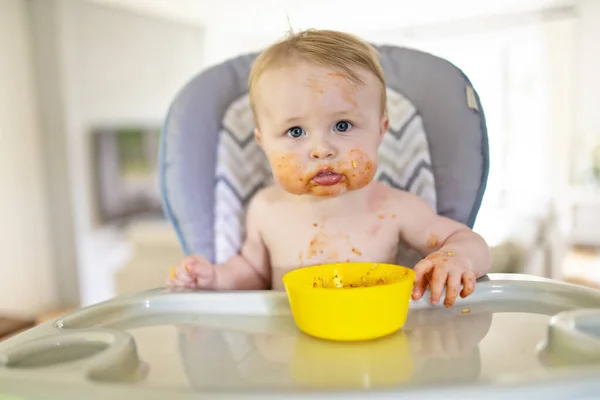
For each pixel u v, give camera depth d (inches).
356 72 27.3
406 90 33.0
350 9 134.8
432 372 17.1
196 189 33.4
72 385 14.9
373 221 29.6
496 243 66.8
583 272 117.0
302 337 21.5
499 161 151.8
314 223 30.0
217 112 34.5
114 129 119.2
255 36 163.3
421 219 29.5
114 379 16.9
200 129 33.8
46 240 110.0
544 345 19.0
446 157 31.5
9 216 101.3
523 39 146.6
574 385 13.5
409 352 19.1
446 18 147.6
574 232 143.1
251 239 32.4
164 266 84.6
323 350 19.8
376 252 29.4
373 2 128.9
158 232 88.9
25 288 105.0
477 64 152.4
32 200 106.5
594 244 141.7
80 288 111.6
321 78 26.6
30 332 21.0
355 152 27.2
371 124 27.8
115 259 120.8
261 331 22.7
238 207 34.1
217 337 22.1
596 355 16.1
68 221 110.0
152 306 25.9
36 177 107.3
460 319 22.9
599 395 13.5
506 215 99.0
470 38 151.5
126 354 18.0
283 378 17.2
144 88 128.8
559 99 143.7
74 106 108.5
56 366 16.4
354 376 17.1
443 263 23.8
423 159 31.9
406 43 156.9
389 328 20.7
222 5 126.7
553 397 13.3
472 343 19.9
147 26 130.0
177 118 33.9
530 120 148.3
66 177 108.5
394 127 32.8
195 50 147.0
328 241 29.6
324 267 24.5
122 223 121.7
